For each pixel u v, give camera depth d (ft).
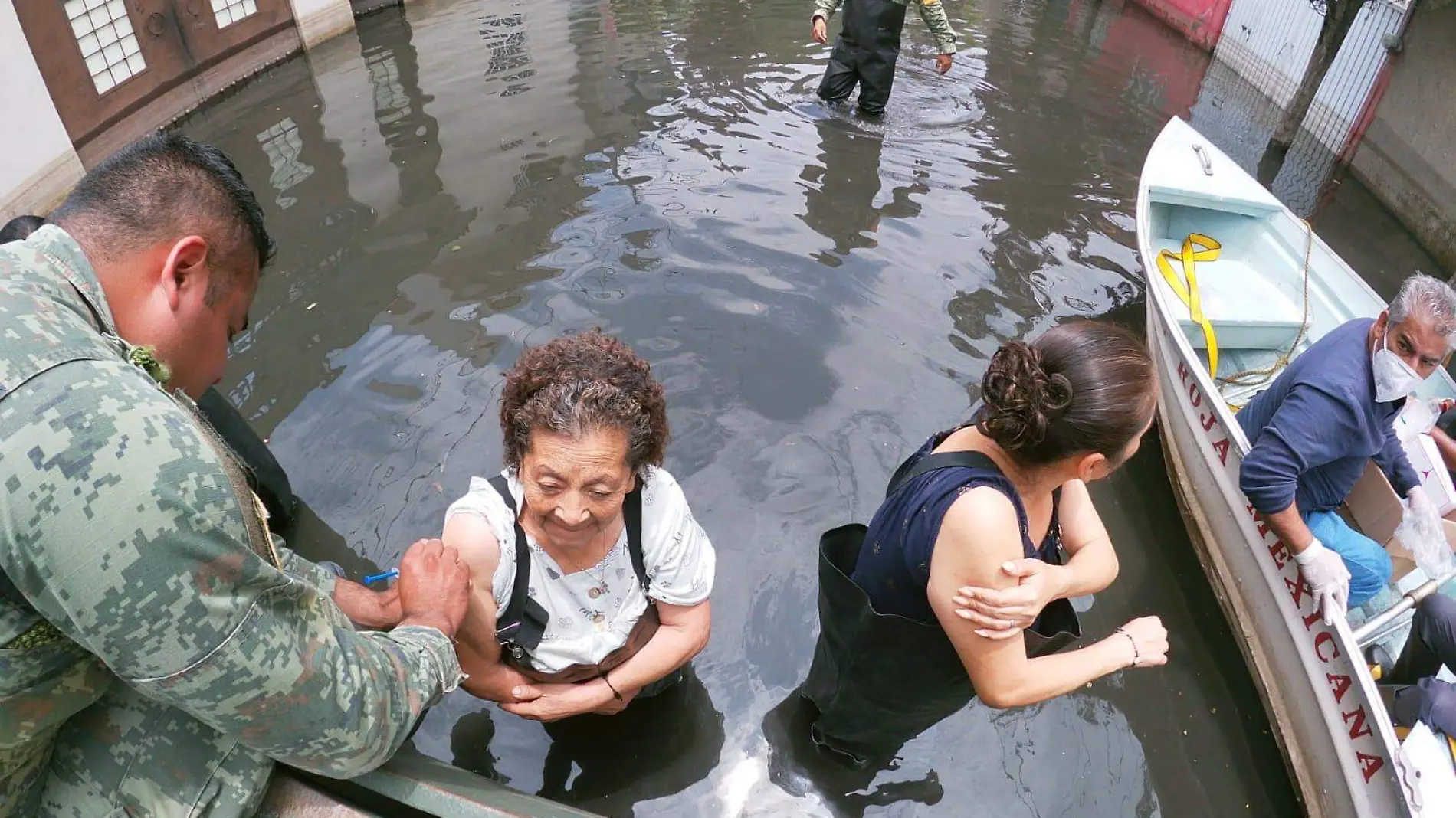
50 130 17.08
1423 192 20.51
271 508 9.50
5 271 3.37
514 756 7.70
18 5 16.29
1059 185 18.67
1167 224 15.21
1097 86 24.81
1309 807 8.18
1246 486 8.66
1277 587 9.21
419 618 4.97
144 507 3.20
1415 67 21.09
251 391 11.65
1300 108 24.71
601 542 5.84
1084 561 5.92
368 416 11.28
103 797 4.10
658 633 6.50
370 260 14.60
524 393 5.06
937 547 5.24
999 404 5.01
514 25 26.25
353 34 25.67
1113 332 4.99
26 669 3.45
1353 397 8.21
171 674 3.44
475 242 15.16
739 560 9.71
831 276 14.58
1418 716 7.81
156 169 3.78
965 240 16.12
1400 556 9.58
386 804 4.78
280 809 4.63
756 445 11.17
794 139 19.66
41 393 3.14
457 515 5.71
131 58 19.10
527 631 6.07
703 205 16.55
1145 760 8.46
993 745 8.29
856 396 12.05
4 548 3.14
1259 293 13.96
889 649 6.04
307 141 19.11
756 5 28.48
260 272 4.41
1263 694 9.23
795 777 7.80
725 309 13.61
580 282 14.10
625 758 7.78
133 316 3.79
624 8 27.76
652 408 5.22
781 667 8.68
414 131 19.48
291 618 3.83
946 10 30.07
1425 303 7.70
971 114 21.81
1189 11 30.17
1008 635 5.20
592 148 18.72
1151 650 5.96
